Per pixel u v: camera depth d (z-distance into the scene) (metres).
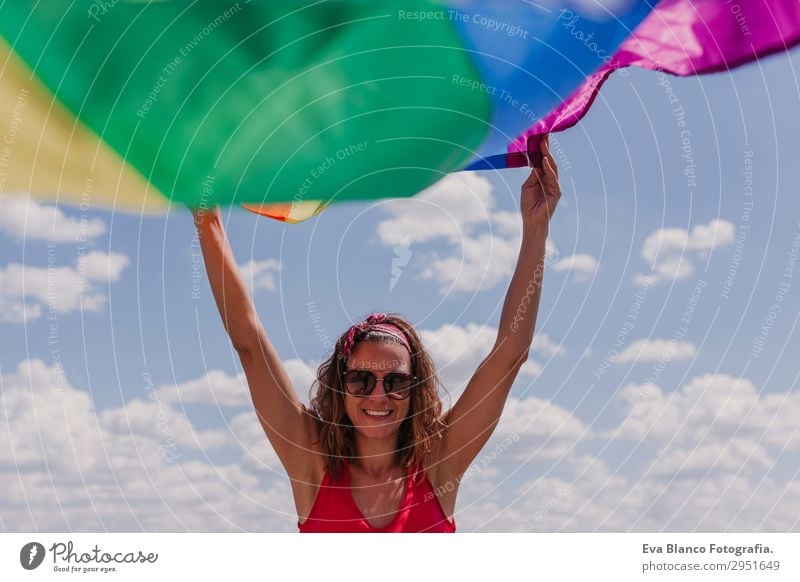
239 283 4.75
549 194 5.30
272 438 4.62
